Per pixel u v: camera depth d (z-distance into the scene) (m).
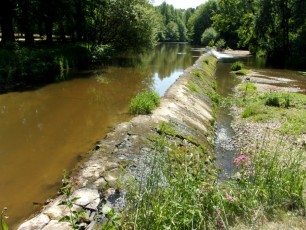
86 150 9.59
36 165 8.55
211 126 13.00
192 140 9.91
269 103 15.47
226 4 57.12
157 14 36.69
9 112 13.72
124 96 17.55
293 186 5.59
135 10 31.73
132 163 7.48
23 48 22.80
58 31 43.00
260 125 12.72
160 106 12.58
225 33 69.50
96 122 12.52
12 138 10.59
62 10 28.69
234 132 12.59
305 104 15.20
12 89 17.81
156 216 4.40
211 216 4.75
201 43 85.31
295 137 10.82
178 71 29.09
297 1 36.34
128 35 32.47
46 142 10.27
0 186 7.41
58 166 8.48
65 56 25.16
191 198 4.71
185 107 13.39
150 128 9.74
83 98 16.72
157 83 22.11
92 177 6.68
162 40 109.38
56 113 13.77
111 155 7.81
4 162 8.70
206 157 9.30
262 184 5.41
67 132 11.30
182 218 4.37
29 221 5.14
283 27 38.69
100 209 5.62
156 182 5.20
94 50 30.31
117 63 32.44
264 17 38.59
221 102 17.77
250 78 26.30
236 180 5.77
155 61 37.12
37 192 7.11
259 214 4.84
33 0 25.80
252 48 47.91
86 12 32.84
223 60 43.06
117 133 9.19
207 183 4.98
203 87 19.62
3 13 25.48
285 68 34.09
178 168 5.81
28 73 19.73
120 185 6.40
